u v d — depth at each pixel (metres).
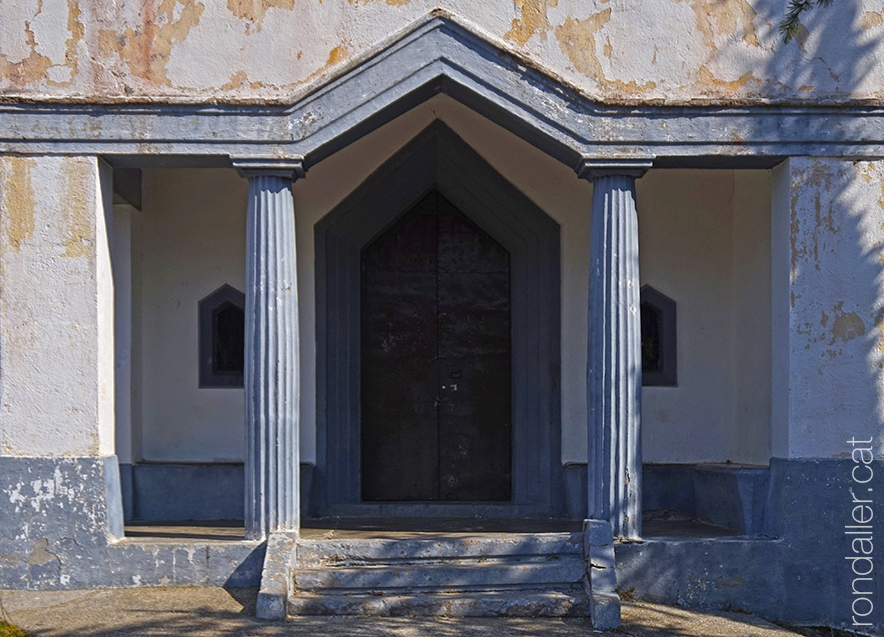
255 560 6.68
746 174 8.24
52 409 6.70
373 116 6.86
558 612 6.23
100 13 6.82
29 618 5.91
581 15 6.93
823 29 6.94
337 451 8.55
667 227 8.67
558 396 8.55
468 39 6.82
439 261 9.06
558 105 6.82
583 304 8.56
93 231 6.76
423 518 8.34
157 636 5.55
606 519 6.74
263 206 6.84
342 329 8.69
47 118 6.74
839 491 6.76
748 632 6.08
